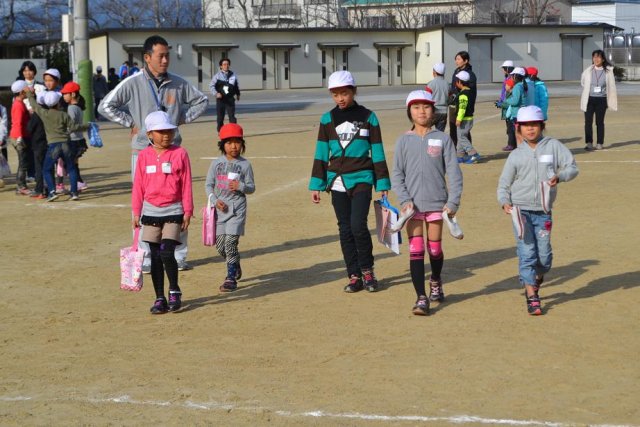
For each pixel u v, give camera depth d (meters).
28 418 9.56
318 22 134.88
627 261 16.41
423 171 13.48
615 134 39.56
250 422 9.30
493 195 24.27
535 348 11.59
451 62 105.19
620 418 9.24
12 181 30.02
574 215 21.03
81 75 45.12
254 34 102.50
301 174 29.53
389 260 17.23
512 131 33.41
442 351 11.55
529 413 9.41
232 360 11.40
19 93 26.39
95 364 11.38
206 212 15.09
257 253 18.12
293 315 13.51
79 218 22.56
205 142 41.22
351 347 11.83
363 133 14.53
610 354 11.30
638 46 116.81
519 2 128.50
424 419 9.28
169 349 11.95
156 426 9.27
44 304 14.53
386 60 108.12
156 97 16.27
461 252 17.66
